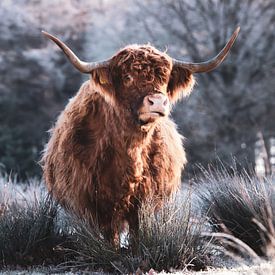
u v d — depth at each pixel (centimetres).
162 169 1170
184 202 1140
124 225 1216
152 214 1118
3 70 4856
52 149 1266
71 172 1162
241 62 4219
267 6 4366
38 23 5084
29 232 1205
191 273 1034
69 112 1193
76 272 1096
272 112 4100
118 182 1134
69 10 5103
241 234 1239
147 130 1106
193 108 3997
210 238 1235
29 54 4916
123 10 4775
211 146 3844
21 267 1155
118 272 1084
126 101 1090
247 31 4300
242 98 4088
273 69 4256
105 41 4494
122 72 1086
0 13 5066
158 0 4497
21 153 4084
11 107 4731
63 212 1272
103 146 1132
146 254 1083
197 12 4359
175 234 1102
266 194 1238
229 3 4316
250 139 3825
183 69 1154
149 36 4381
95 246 1109
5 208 1308
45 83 4878
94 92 1153
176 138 1258
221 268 1098
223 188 1327
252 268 1045
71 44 5019
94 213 1154
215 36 4319
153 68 1078
